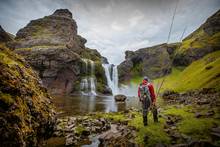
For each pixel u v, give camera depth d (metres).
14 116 7.41
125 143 10.10
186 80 92.12
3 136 6.68
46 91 12.58
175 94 57.34
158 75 157.62
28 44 112.00
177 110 17.31
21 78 9.45
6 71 8.33
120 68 159.25
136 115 19.78
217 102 19.50
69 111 27.58
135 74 172.25
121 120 18.11
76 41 141.38
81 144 11.66
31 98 9.50
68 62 98.06
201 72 82.75
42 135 10.02
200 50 145.25
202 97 31.73
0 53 9.65
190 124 11.22
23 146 7.48
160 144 9.04
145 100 11.89
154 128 11.13
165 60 164.00
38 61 92.56
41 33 126.31
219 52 119.44
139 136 10.31
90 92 102.88
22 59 11.84
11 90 7.93
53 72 94.00
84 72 111.88
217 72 61.12
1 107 7.07
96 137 13.22
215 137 9.13
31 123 8.64
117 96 58.75
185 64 151.88
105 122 17.73
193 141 8.61
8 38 137.88
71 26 139.50
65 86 98.19
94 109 31.97
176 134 9.91
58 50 95.94
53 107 12.34
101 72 121.81
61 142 11.86
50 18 138.12
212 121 11.45
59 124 16.34
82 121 18.28
